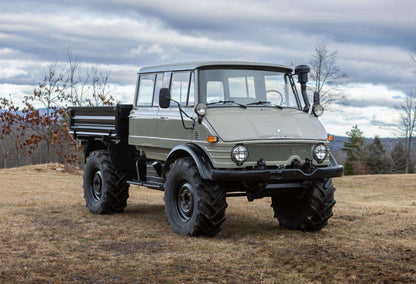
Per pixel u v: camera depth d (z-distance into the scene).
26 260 6.05
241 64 7.87
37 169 19.81
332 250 6.54
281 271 5.56
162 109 8.35
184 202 7.55
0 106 23.02
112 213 9.80
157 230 7.97
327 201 7.74
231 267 5.73
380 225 8.58
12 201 11.48
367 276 5.36
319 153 7.41
